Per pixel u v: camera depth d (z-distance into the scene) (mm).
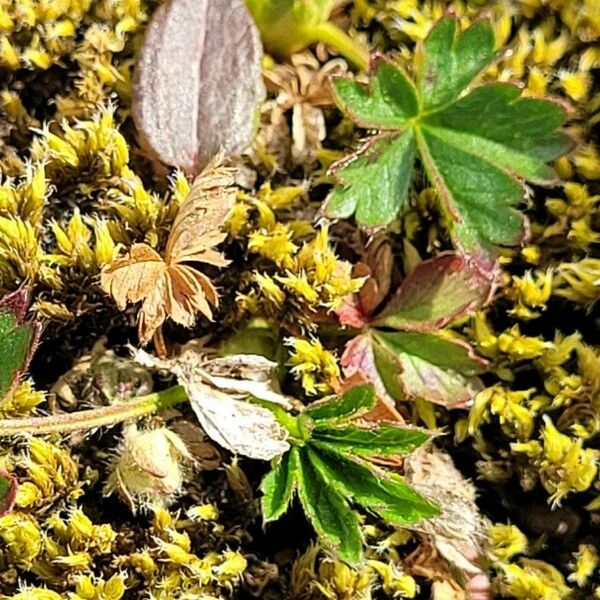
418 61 79
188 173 83
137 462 75
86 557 77
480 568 78
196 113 83
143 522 80
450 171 79
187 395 75
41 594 75
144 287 77
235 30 82
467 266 80
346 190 78
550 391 81
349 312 82
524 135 78
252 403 76
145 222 82
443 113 79
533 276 83
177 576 77
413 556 79
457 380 80
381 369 81
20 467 79
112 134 83
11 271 81
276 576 79
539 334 83
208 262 77
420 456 81
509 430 81
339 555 72
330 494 74
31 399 79
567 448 78
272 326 83
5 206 81
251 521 80
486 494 82
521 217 77
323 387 81
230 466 80
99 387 82
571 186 82
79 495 79
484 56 79
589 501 80
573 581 79
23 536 76
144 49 82
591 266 81
